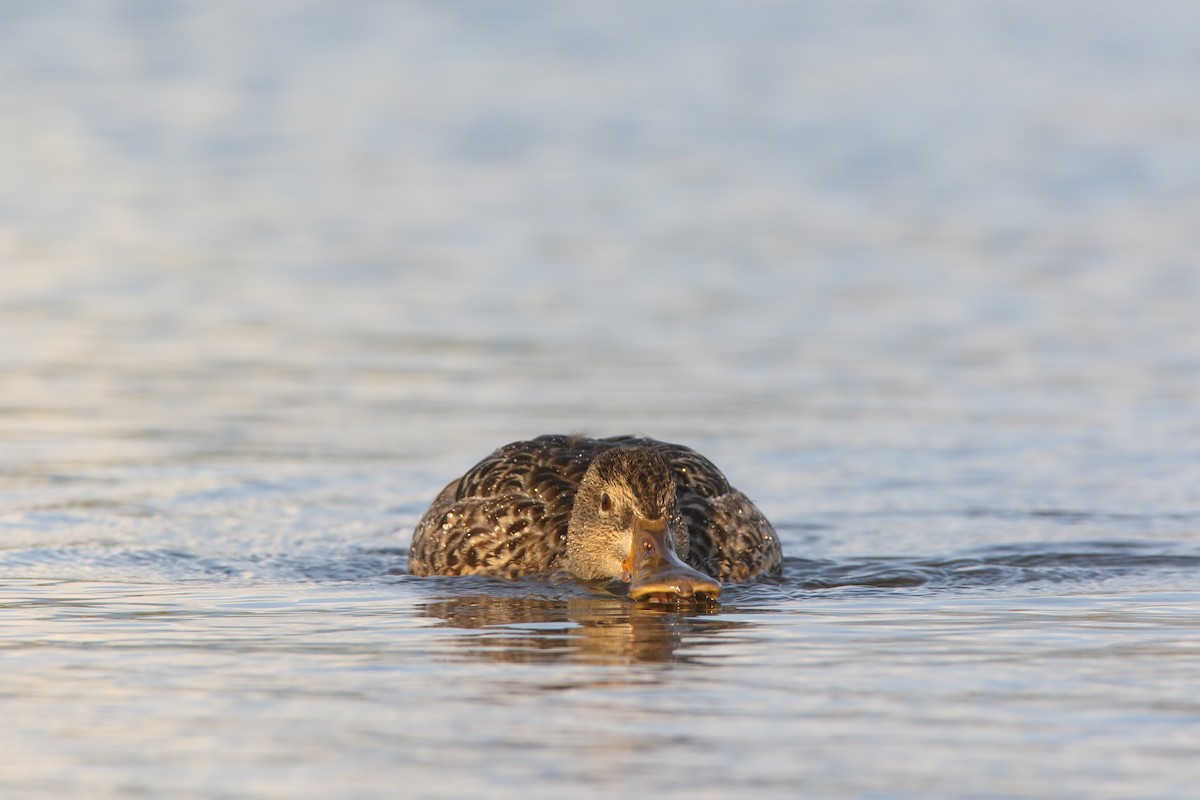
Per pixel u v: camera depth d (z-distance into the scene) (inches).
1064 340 2883.9
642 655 1249.4
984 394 2501.2
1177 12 7642.7
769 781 935.7
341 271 3523.6
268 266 3565.5
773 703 1097.4
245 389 2541.8
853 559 1676.9
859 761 970.1
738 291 3331.7
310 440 2236.7
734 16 7539.4
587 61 6491.1
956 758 974.4
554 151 5000.0
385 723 1053.8
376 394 2508.6
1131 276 3447.3
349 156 4904.0
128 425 2308.1
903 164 4813.0
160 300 3223.4
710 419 2349.9
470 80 6122.1
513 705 1096.8
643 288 3356.3
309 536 1788.9
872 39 6993.1
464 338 2918.3
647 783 933.8
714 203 4303.6
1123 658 1221.1
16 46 6569.9
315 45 6796.3
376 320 3065.9
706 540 1577.3
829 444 2213.3
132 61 6373.0
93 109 5506.9
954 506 1900.8
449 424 2324.1
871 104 5723.4
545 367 2696.9
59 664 1213.1
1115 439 2226.9
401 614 1417.3
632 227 4015.8
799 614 1414.9
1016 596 1491.1
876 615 1405.0
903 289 3336.6
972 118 5477.4
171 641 1296.8
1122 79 6156.5
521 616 1412.4
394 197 4360.2
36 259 3585.1
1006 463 2106.3
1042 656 1230.3
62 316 3068.4
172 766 967.6
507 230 3981.3
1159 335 2918.3
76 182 4461.1
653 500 1497.3
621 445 1694.1
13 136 5049.2
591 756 981.8
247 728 1042.1
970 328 2984.7
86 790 928.9
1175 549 1690.5
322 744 1008.2
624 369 2682.1
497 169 4749.0
